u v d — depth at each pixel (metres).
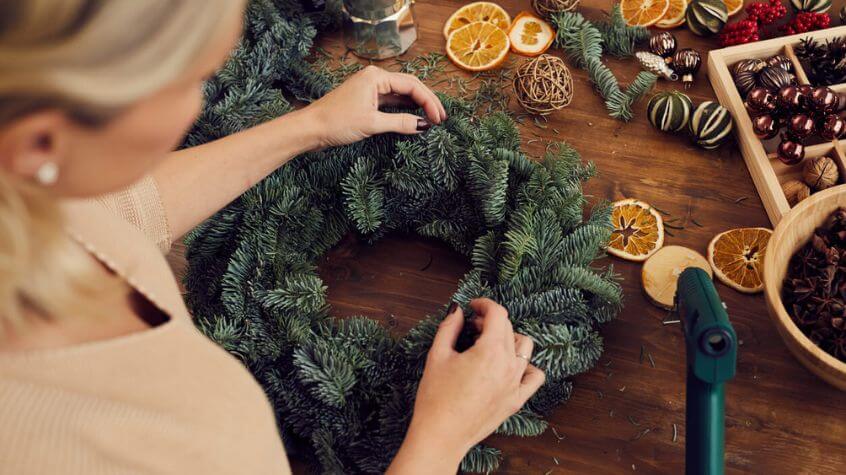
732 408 0.92
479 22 1.16
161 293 0.61
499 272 0.95
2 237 0.40
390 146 1.02
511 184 1.00
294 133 0.95
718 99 1.10
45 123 0.38
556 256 0.94
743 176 1.05
